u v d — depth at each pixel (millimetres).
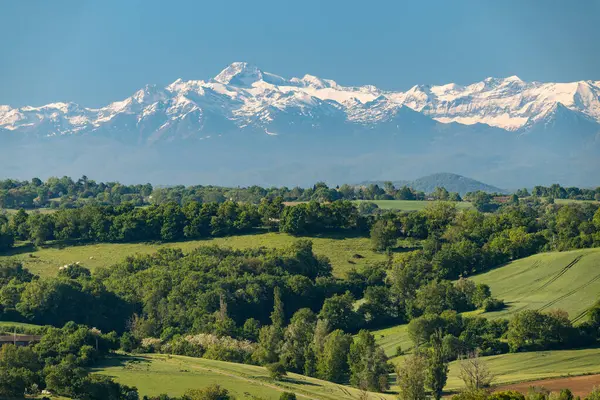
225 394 185625
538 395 180625
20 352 192125
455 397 186875
